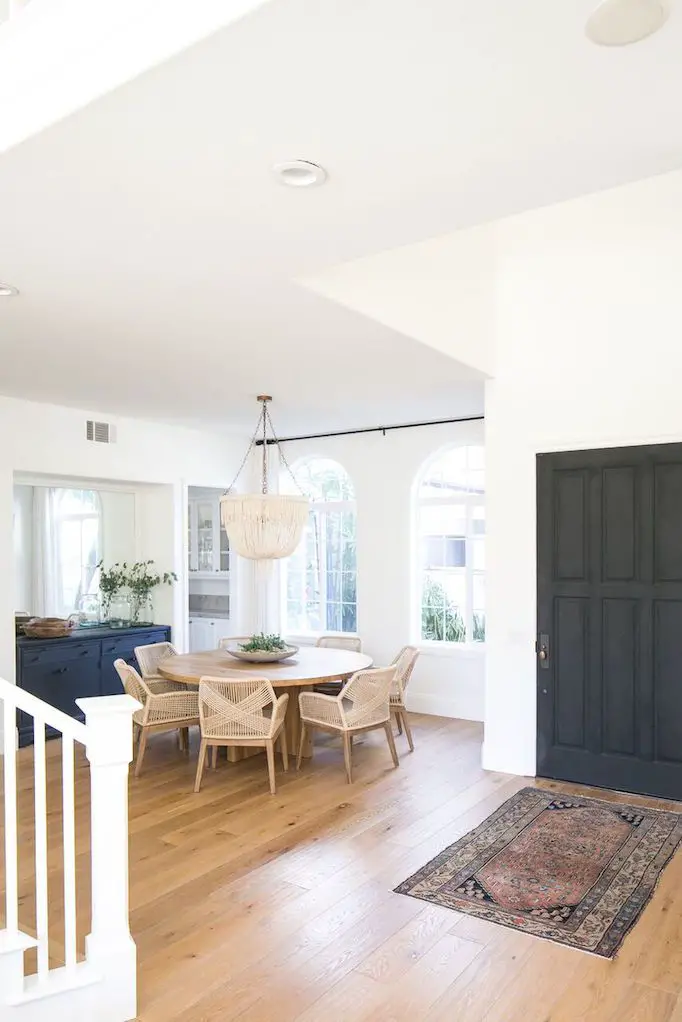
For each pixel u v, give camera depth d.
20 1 2.14
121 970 2.51
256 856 3.79
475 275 4.60
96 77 1.86
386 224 2.67
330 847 3.90
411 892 3.39
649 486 4.70
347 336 4.12
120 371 5.02
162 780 5.04
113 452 6.81
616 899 3.33
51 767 5.38
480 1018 2.51
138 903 3.30
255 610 8.31
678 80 1.81
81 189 2.38
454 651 6.92
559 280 4.61
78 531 7.08
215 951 2.91
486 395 5.25
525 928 3.08
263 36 1.62
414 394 5.80
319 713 5.05
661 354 4.65
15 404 6.02
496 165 2.23
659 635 4.66
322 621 8.10
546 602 5.04
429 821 4.25
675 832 4.08
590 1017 2.51
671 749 4.61
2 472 5.93
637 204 3.68
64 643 6.38
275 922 3.14
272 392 5.74
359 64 1.72
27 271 3.12
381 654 7.38
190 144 2.09
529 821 4.25
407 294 4.11
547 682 5.04
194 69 1.73
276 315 3.75
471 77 1.78
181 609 7.49
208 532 8.61
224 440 7.98
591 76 1.78
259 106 1.90
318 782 4.97
